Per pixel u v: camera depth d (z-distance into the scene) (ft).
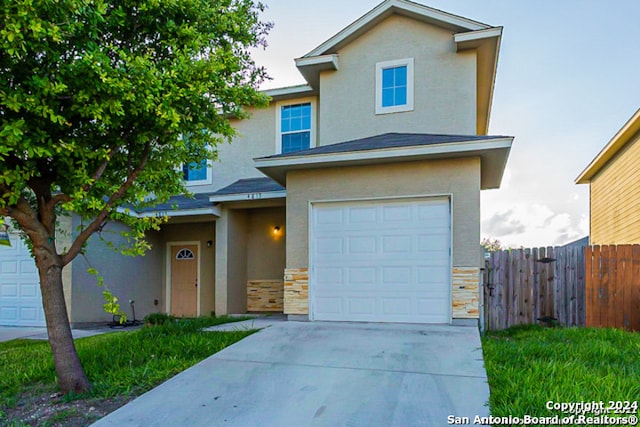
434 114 29.71
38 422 12.05
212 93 16.06
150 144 16.42
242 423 11.38
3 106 12.13
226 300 33.14
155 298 38.11
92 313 31.45
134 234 18.02
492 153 22.29
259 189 33.14
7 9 10.05
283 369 15.28
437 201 23.41
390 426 10.87
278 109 37.88
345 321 24.25
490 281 26.27
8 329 30.32
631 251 24.75
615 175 44.62
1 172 12.38
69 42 12.57
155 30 15.25
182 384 14.16
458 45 29.12
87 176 13.79
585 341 18.93
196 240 38.32
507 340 20.31
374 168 24.41
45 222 14.57
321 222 25.34
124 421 11.71
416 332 20.30
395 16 31.14
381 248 24.17
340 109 31.83
